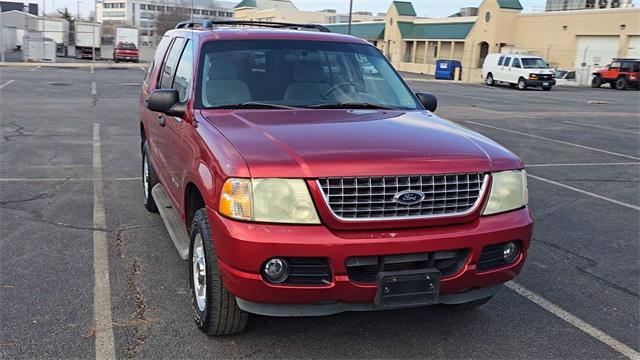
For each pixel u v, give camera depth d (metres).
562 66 49.16
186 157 4.19
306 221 3.21
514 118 18.61
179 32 5.89
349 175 3.23
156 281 4.69
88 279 4.69
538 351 3.82
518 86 37.94
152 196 6.00
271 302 3.27
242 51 4.80
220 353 3.64
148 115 6.23
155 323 4.00
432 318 4.23
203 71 4.59
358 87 4.84
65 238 5.62
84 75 29.41
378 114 4.37
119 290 4.50
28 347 3.62
